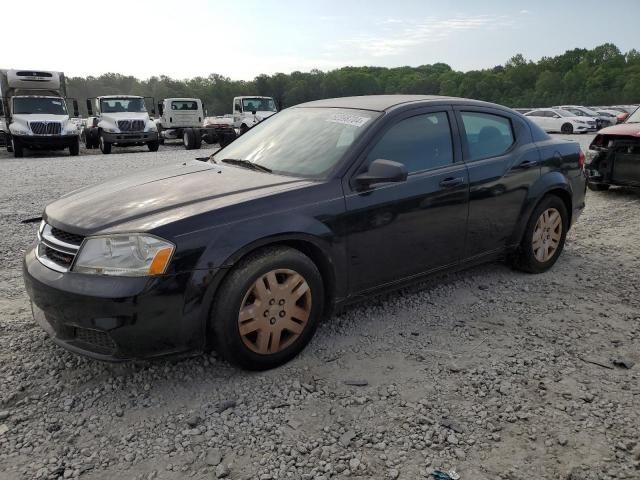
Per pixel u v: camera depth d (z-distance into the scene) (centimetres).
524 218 466
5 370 322
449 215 404
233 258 296
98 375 319
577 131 2925
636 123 887
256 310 308
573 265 528
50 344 355
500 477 238
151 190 341
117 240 284
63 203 340
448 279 483
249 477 237
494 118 459
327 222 335
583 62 11738
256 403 292
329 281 347
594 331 382
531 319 402
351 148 362
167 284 280
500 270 509
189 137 2231
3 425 271
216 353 343
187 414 282
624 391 306
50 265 302
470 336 373
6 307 413
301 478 237
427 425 274
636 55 12706
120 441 261
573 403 293
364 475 239
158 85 16562
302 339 334
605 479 237
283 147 398
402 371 326
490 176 430
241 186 340
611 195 900
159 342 286
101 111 2111
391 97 434
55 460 247
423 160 395
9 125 1938
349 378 317
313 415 282
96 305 274
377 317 403
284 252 316
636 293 456
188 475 239
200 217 295
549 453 254
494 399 296
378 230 362
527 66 12656
